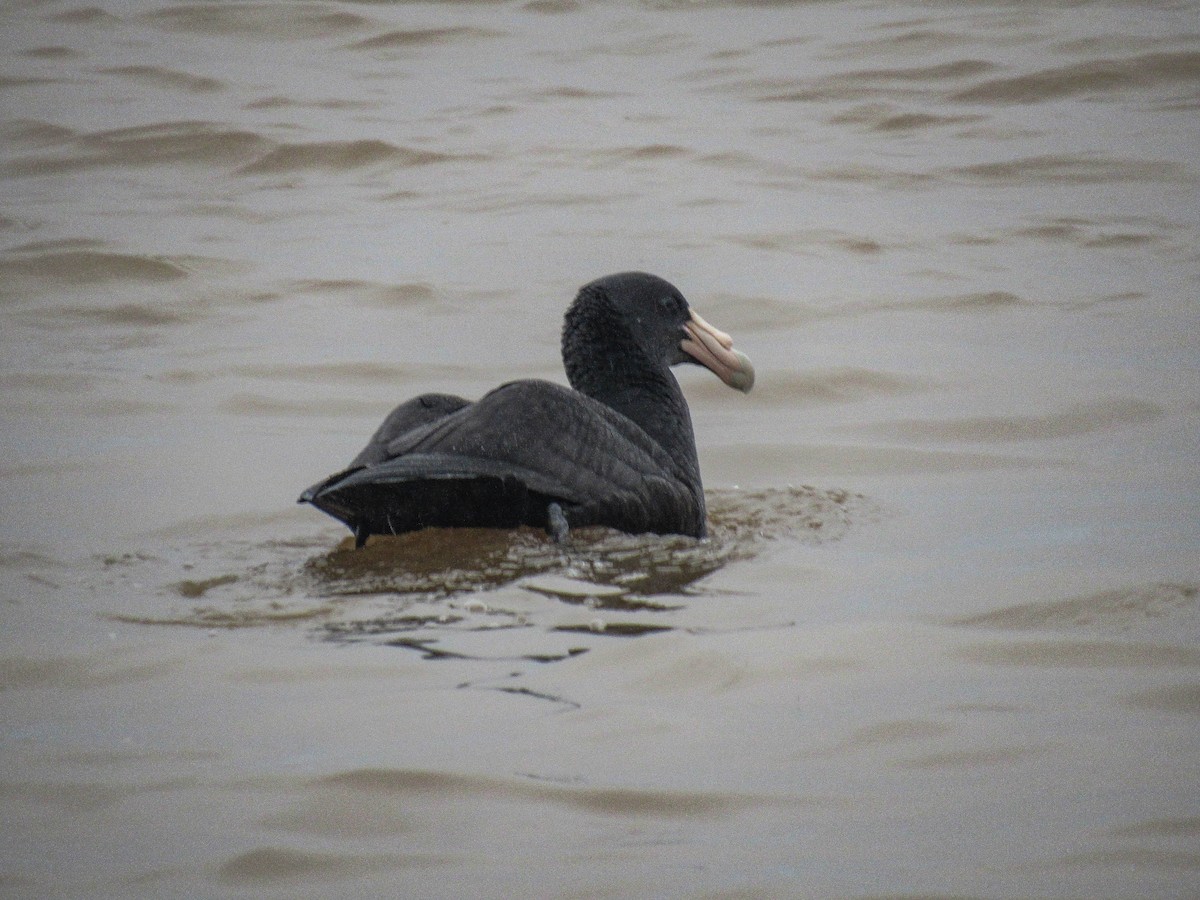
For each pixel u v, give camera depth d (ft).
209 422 52.70
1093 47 110.42
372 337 62.39
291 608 34.88
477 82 111.34
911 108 101.40
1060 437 50.75
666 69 113.80
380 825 25.67
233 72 113.80
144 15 128.47
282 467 47.98
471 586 35.68
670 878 24.11
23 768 27.53
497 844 25.08
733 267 71.26
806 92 106.01
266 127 98.02
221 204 84.17
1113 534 40.98
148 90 108.58
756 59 114.83
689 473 42.34
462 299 67.21
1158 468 47.03
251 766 27.40
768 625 33.96
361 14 128.16
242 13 128.67
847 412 54.19
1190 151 89.71
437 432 37.52
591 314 44.24
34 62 115.96
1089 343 60.39
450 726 28.84
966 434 51.37
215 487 45.93
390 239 77.05
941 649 32.71
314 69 115.24
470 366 58.80
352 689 30.48
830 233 76.59
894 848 24.89
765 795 26.50
